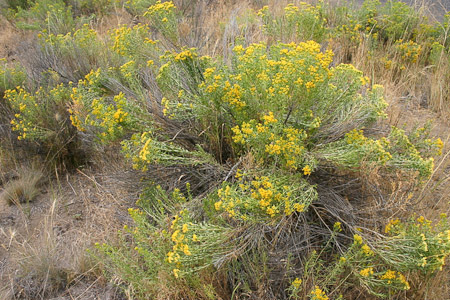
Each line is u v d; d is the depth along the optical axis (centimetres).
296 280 214
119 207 326
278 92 255
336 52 506
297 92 258
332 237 257
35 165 395
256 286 236
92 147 385
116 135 292
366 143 246
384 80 459
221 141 301
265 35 511
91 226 319
